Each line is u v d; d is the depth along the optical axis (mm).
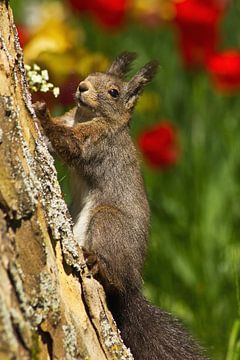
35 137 6703
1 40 6496
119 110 9680
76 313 6645
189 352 8656
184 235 12828
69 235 6746
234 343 9977
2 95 6133
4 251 5633
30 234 5965
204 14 13641
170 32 16812
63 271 6641
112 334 7000
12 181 5934
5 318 5344
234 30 17031
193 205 13289
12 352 5340
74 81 10695
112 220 8586
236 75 13312
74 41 13680
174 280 12352
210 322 11781
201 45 14031
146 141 12719
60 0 17016
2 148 5988
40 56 11391
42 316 5961
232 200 13492
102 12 13969
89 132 9109
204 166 13922
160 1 15492
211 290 12211
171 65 15883
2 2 6750
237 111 15227
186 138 14688
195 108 15141
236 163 14102
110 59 15828
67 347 6113
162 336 8641
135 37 16906
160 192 13539
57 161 9727
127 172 9172
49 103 10203
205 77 15273
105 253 8375
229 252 12461
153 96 14266
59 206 6746
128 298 8469
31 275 5949
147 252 8820
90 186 9062
